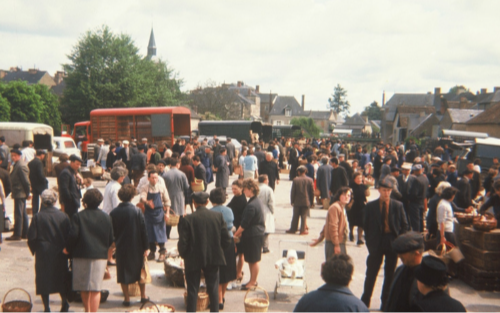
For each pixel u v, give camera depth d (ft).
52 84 363.35
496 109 143.02
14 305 19.27
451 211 27.45
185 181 34.35
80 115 167.63
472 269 26.45
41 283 20.08
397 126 261.24
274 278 27.55
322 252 33.76
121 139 88.02
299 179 38.96
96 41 169.48
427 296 10.96
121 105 169.27
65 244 19.92
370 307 22.66
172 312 19.34
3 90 199.21
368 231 21.85
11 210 45.70
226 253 21.93
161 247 29.89
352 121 471.21
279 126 154.92
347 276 11.04
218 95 249.55
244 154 65.46
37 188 36.09
